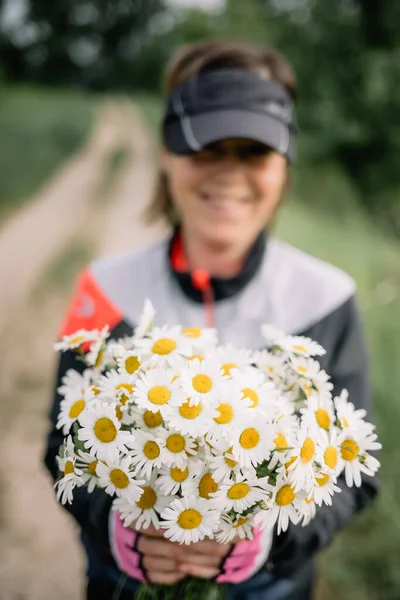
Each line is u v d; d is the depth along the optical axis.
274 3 20.00
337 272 1.40
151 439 0.85
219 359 0.97
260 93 1.31
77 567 2.54
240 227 1.32
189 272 1.32
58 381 1.26
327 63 18.80
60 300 5.44
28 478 3.05
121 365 0.94
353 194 17.45
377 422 2.72
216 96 1.30
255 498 0.84
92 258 6.87
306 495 0.88
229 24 20.64
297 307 1.31
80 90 58.97
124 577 1.25
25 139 17.50
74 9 57.59
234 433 0.83
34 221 9.04
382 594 2.07
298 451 0.85
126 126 26.20
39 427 3.46
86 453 0.88
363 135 17.66
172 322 1.32
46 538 2.68
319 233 7.45
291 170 1.56
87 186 12.45
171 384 0.86
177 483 0.85
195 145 1.26
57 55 58.00
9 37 54.56
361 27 18.45
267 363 1.00
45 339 4.61
